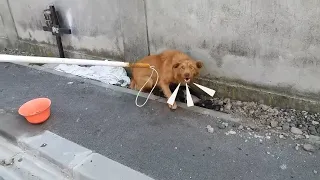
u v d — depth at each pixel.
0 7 3.97
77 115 2.54
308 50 2.05
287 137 2.06
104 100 2.74
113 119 2.45
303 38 2.03
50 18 3.39
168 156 1.99
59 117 2.52
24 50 4.11
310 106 2.21
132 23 2.86
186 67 2.24
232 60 2.42
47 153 2.08
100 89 2.94
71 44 3.57
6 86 3.17
